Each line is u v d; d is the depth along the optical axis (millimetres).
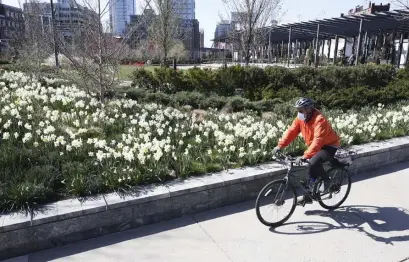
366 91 10312
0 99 6551
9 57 15867
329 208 4266
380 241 3580
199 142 5320
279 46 42031
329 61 30969
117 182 3969
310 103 3746
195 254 3322
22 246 3242
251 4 13500
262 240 3576
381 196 4691
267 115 8258
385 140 6312
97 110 6230
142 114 6613
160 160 4645
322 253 3361
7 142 4844
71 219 3412
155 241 3533
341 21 21562
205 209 4203
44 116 6023
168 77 11195
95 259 3219
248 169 4684
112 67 7004
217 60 40500
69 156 4586
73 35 6996
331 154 3924
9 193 3494
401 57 28516
